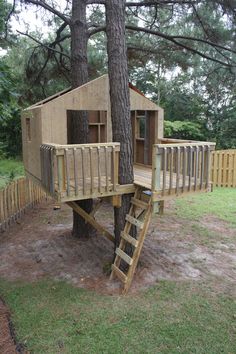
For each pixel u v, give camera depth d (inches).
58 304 199.8
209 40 346.0
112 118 225.6
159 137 302.4
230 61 369.7
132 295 208.4
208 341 165.3
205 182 232.2
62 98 239.8
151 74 853.2
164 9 363.6
